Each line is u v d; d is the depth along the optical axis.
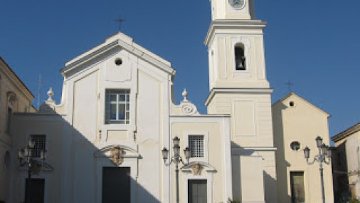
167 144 35.44
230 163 35.38
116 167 34.91
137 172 34.84
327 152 28.38
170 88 36.41
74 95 35.56
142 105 36.03
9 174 33.62
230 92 41.25
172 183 34.75
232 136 40.38
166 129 35.69
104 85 36.00
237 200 34.91
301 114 44.38
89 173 34.50
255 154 36.66
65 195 33.91
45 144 34.50
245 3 43.88
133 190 34.50
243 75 42.06
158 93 36.28
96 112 35.50
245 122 40.78
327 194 42.78
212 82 44.34
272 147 40.34
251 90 41.28
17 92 36.91
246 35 43.06
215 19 43.28
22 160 33.69
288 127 44.03
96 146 34.94
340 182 50.12
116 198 34.50
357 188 46.34
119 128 35.44
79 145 34.84
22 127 34.50
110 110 36.12
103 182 34.66
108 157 34.88
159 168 35.00
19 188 33.56
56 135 34.75
